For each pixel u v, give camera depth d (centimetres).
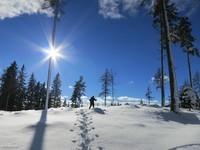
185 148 1130
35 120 1609
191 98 2880
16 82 5534
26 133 1305
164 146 1179
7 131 1329
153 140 1275
